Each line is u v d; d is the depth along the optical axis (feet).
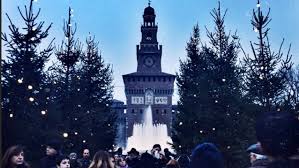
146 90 416.26
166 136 408.87
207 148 5.87
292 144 5.08
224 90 68.44
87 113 82.02
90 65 101.40
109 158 22.12
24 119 51.75
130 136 410.72
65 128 66.85
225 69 75.41
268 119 5.24
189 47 114.62
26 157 49.03
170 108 415.23
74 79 81.71
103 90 105.81
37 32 56.85
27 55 55.06
